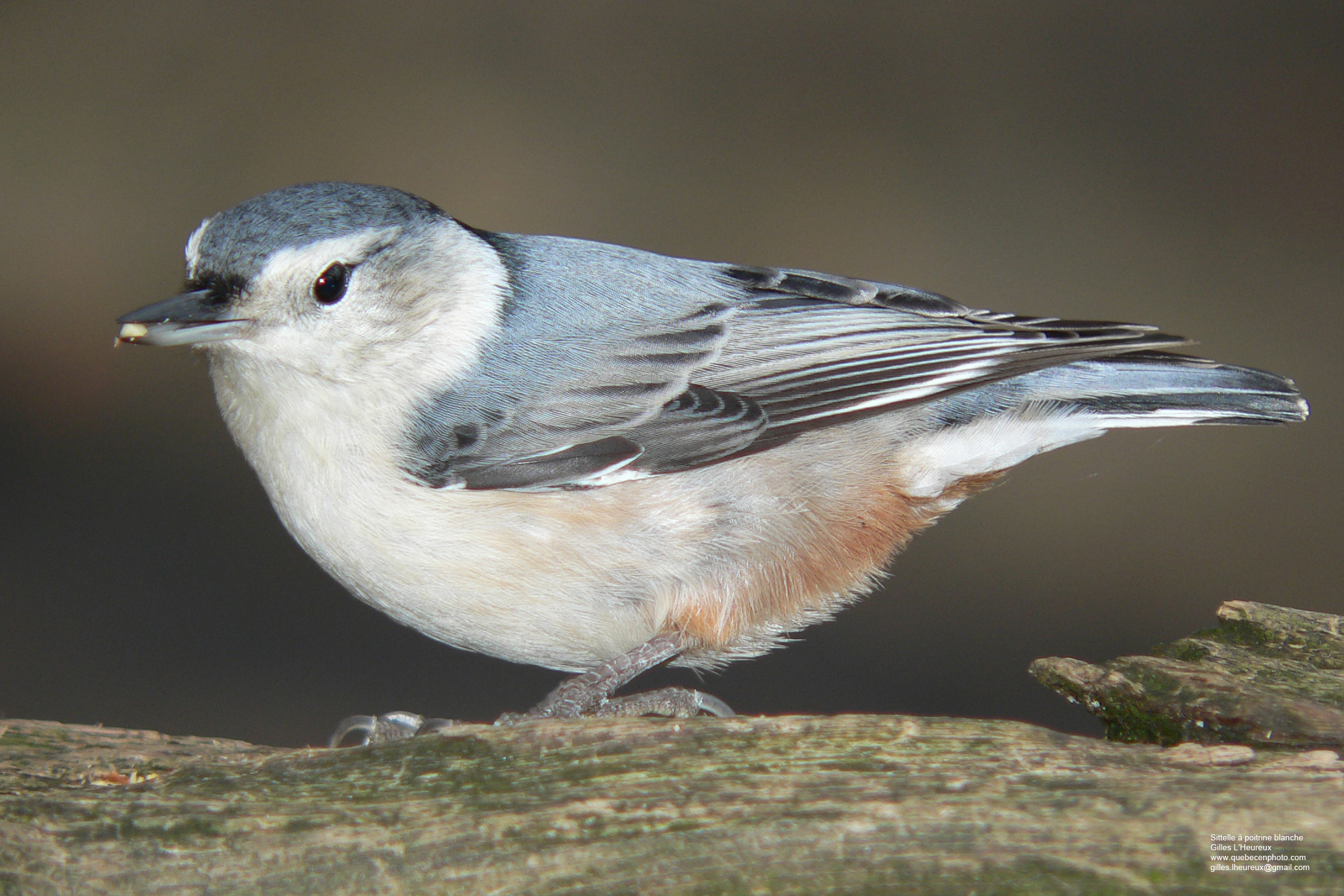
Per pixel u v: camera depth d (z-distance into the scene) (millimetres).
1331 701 2402
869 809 2375
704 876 2371
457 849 2375
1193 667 2406
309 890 2373
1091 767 2381
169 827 2379
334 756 2391
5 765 2400
